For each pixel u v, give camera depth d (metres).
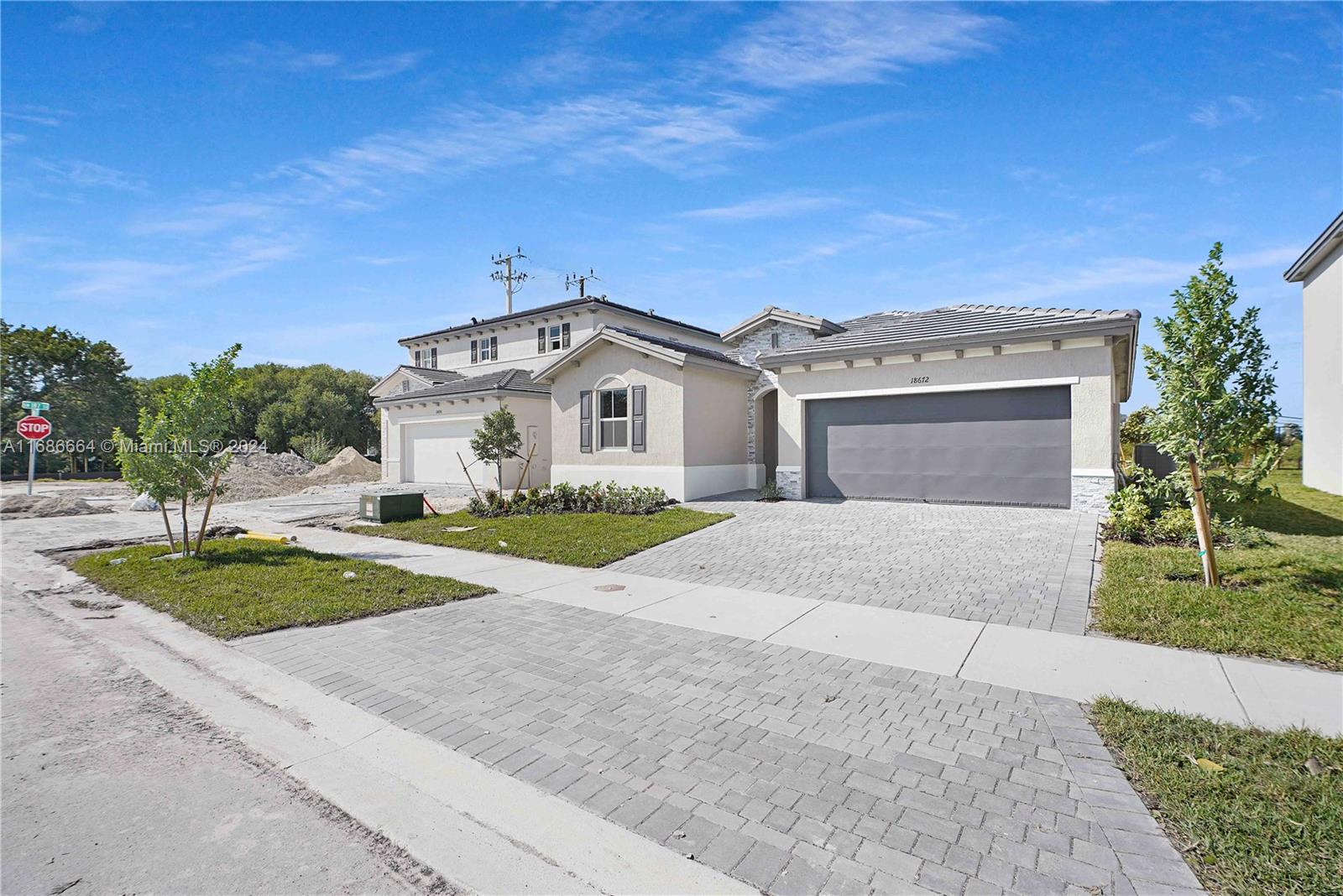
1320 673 4.82
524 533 12.00
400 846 3.03
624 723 4.24
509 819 3.22
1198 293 6.88
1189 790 3.25
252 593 7.76
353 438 46.97
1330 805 3.06
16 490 26.16
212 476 10.38
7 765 3.79
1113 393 12.92
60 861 2.88
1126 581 7.21
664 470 16.47
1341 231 13.91
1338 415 15.03
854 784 3.44
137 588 8.19
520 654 5.64
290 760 3.85
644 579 8.62
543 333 27.84
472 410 23.09
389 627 6.53
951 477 13.95
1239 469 7.41
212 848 3.00
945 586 7.60
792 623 6.43
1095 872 2.72
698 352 18.11
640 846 2.97
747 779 3.52
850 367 15.00
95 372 40.38
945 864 2.79
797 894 2.63
